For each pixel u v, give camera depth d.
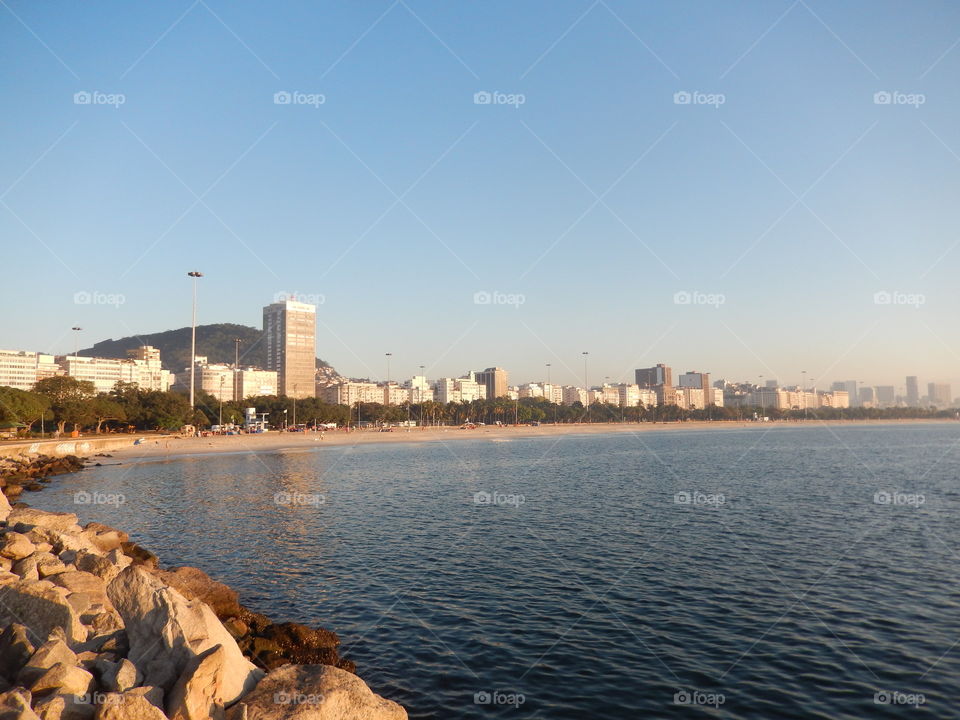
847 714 14.91
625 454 107.38
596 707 15.27
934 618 21.56
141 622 14.06
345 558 30.00
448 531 36.75
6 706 9.95
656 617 21.67
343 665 17.14
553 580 26.27
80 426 122.94
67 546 22.44
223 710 12.02
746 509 45.56
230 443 115.38
